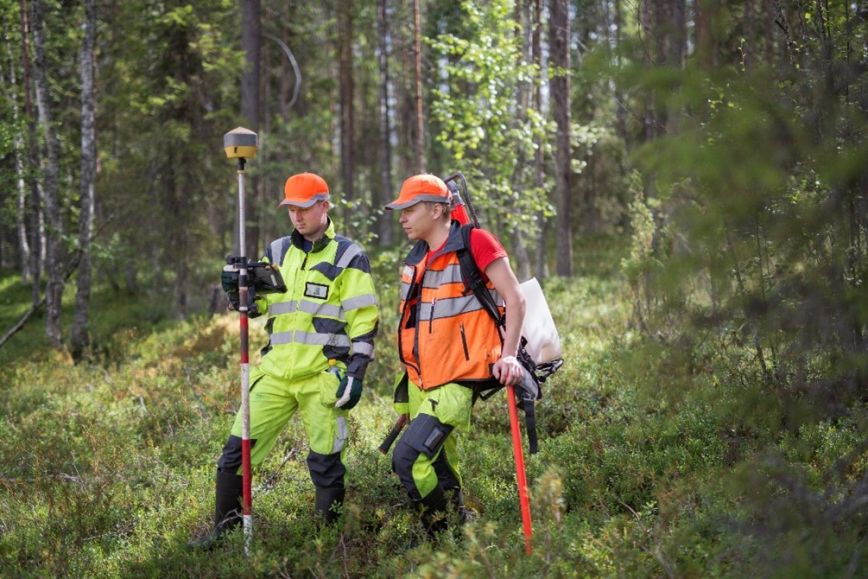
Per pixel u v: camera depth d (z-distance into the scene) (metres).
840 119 2.64
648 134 7.90
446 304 3.77
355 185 27.88
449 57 18.05
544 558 3.09
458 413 3.73
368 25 24.81
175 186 16.52
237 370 8.17
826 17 3.61
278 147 18.39
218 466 4.12
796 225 2.68
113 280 21.80
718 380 3.55
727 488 3.00
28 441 6.21
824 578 2.67
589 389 6.21
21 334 16.70
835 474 3.11
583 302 11.76
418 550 3.29
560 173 16.56
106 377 9.26
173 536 4.18
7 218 15.09
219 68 15.47
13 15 15.39
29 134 13.27
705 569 3.08
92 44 13.54
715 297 2.93
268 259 4.22
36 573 3.85
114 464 5.39
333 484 4.10
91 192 13.66
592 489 4.24
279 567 3.51
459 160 12.74
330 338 4.03
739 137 2.61
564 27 15.05
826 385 3.03
